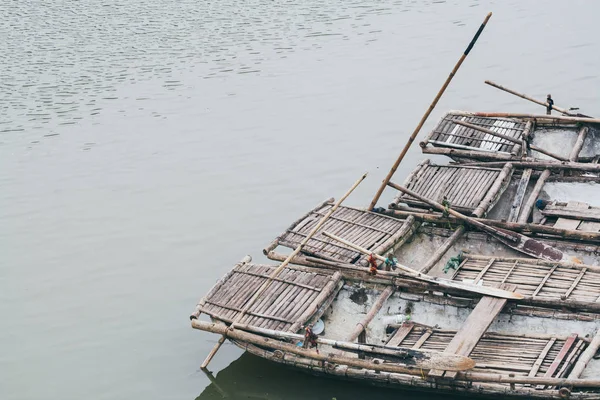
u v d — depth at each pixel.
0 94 26.89
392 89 25.20
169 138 23.36
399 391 12.85
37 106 25.94
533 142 19.28
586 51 26.48
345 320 14.46
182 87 26.66
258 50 29.23
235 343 13.77
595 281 13.53
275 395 13.44
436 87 25.03
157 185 20.86
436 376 12.02
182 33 31.45
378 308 13.86
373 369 12.34
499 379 11.64
